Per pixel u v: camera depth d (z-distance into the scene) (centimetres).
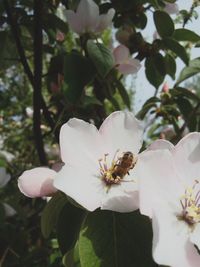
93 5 20
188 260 10
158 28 21
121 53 21
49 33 24
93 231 11
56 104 22
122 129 13
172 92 23
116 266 11
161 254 10
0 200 22
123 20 23
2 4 22
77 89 19
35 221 22
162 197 11
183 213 11
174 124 23
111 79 22
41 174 12
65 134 12
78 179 12
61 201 12
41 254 19
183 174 11
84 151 12
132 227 11
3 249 20
